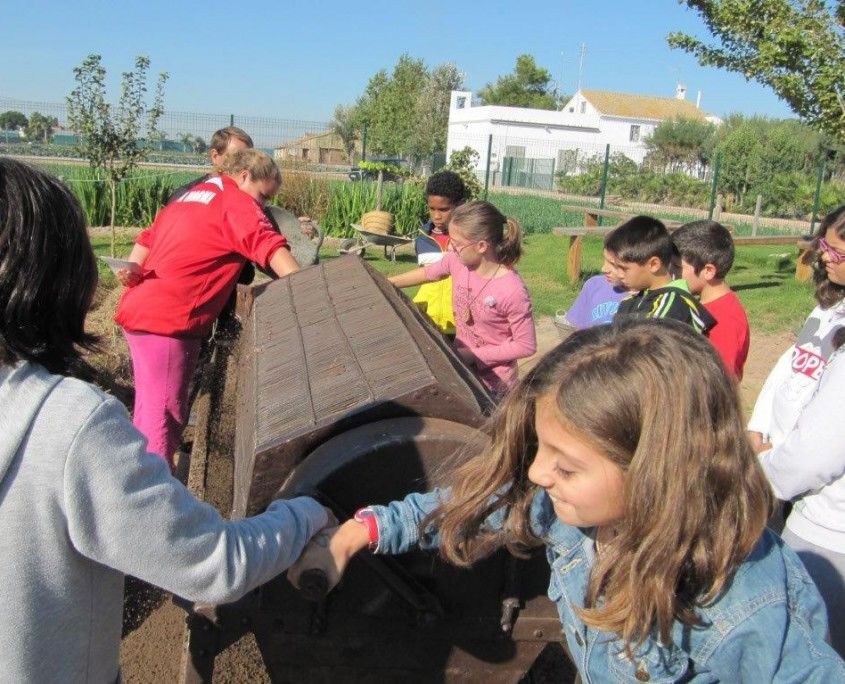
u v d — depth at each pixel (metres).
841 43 12.33
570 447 1.43
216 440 4.20
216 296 4.09
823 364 2.76
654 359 1.39
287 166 17.98
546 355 1.55
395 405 2.03
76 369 1.39
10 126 21.77
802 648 1.40
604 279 3.98
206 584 1.44
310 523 1.70
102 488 1.31
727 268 3.62
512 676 2.12
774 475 2.36
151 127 13.47
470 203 3.83
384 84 68.19
